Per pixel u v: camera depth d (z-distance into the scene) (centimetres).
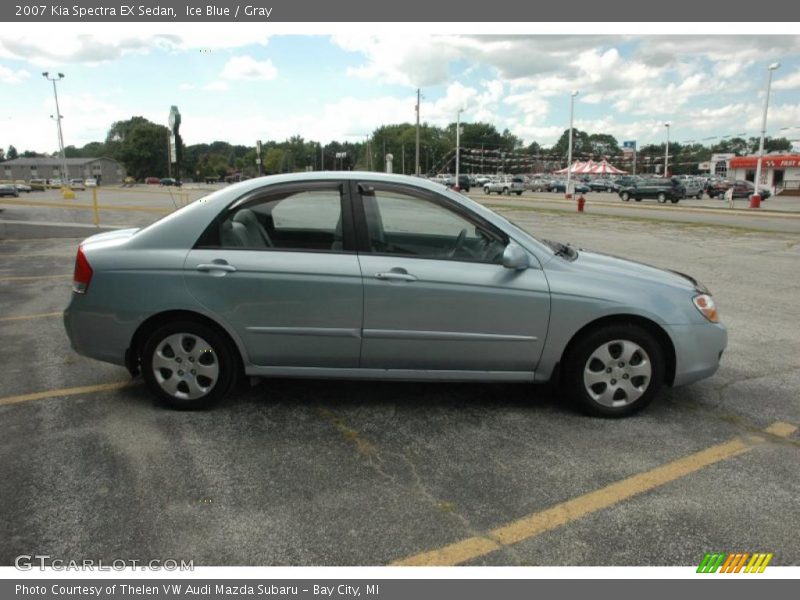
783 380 490
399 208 402
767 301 808
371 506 301
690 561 265
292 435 378
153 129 12312
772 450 366
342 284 386
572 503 306
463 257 401
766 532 284
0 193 4066
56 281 873
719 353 412
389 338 392
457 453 357
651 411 422
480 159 14788
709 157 13450
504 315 390
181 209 411
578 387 404
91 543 270
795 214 2814
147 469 333
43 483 317
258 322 392
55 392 444
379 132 15112
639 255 1270
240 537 276
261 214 404
